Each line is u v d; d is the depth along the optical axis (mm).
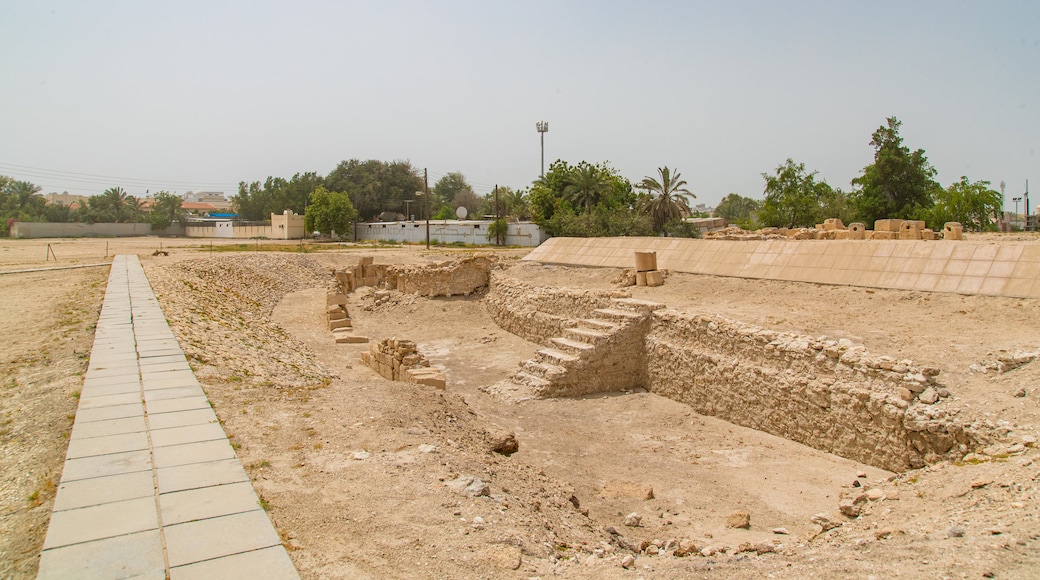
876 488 7789
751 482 9508
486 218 77250
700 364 13273
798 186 46625
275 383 10922
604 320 16125
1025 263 12844
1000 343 10234
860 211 43219
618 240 24891
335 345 20156
